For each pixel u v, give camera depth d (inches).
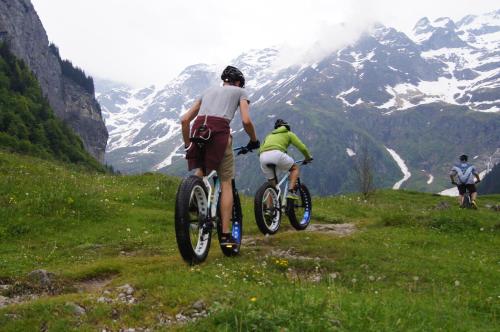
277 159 520.4
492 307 305.7
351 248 451.2
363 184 2158.0
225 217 378.3
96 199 773.3
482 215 711.7
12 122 5762.8
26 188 771.4
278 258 411.2
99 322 242.2
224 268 350.3
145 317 248.4
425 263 423.5
